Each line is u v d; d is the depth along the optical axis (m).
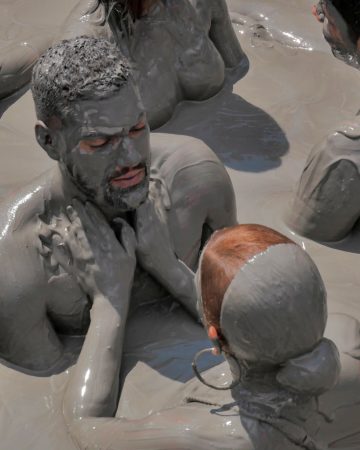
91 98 3.57
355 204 4.74
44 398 3.97
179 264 4.25
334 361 2.96
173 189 4.28
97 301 4.00
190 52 5.82
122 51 5.46
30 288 3.98
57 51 3.65
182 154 4.33
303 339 2.90
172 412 3.37
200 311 3.08
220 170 4.46
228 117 6.07
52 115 3.66
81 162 3.71
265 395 3.10
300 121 6.09
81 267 4.00
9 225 4.02
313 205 4.87
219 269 2.91
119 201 3.82
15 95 6.29
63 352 4.17
